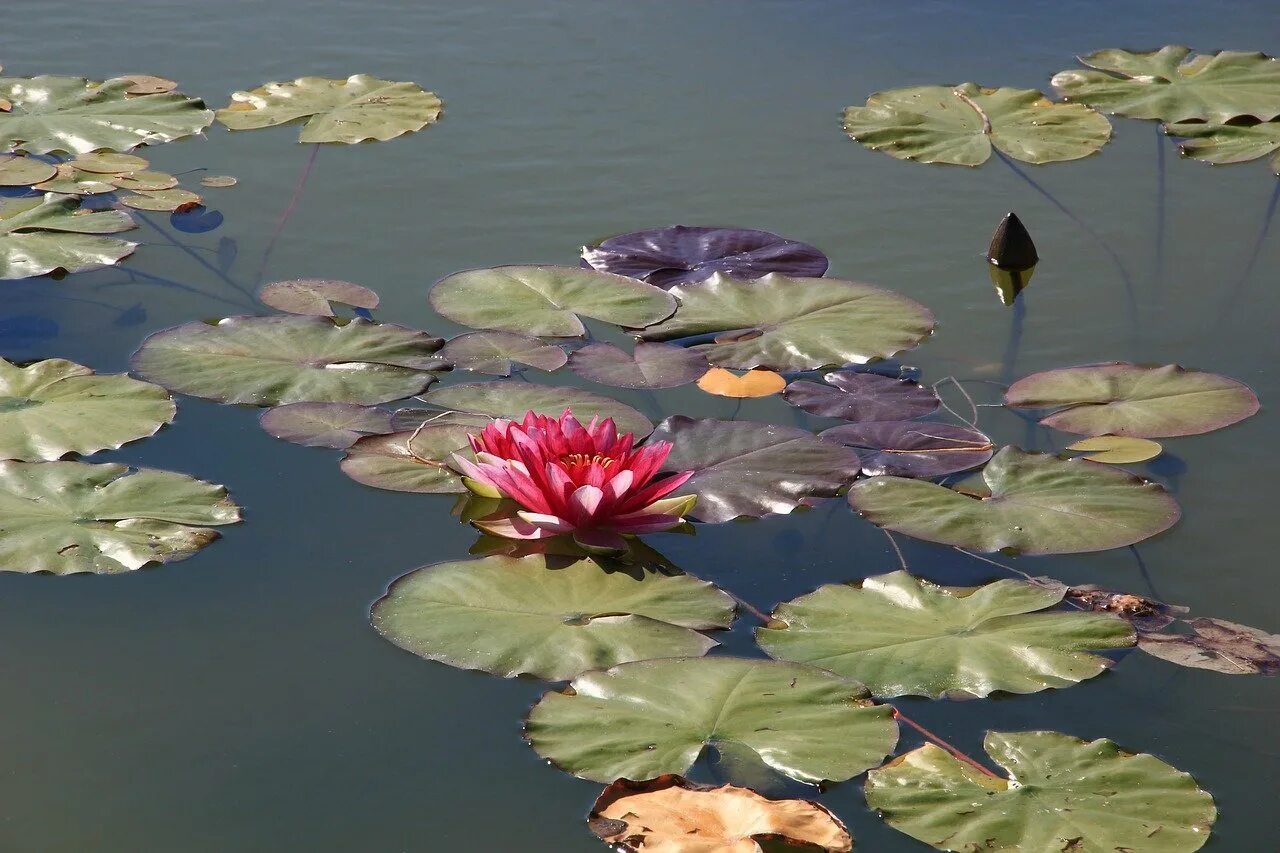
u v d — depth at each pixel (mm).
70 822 1896
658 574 2508
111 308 3592
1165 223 4250
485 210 4281
